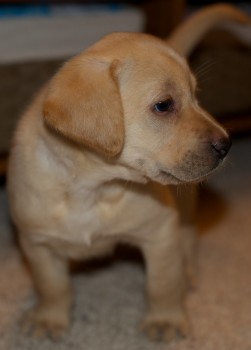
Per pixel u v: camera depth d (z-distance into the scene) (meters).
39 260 0.58
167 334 0.57
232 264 0.68
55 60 0.78
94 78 0.48
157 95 0.50
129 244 0.60
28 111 0.57
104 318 0.61
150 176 0.52
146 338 0.58
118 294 0.64
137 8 0.87
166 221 0.56
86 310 0.62
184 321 0.58
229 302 0.62
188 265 0.65
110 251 0.60
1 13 0.77
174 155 0.51
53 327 0.59
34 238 0.56
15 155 0.56
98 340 0.58
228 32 0.86
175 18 0.86
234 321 0.59
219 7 0.71
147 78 0.50
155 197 0.55
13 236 0.74
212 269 0.67
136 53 0.51
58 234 0.55
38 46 0.76
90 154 0.51
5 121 0.76
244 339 0.57
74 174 0.53
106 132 0.47
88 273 0.68
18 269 0.68
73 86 0.48
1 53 0.73
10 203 0.57
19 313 0.61
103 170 0.52
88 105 0.47
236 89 0.89
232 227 0.76
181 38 0.69
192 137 0.51
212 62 0.85
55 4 0.86
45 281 0.59
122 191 0.54
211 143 0.51
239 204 0.82
